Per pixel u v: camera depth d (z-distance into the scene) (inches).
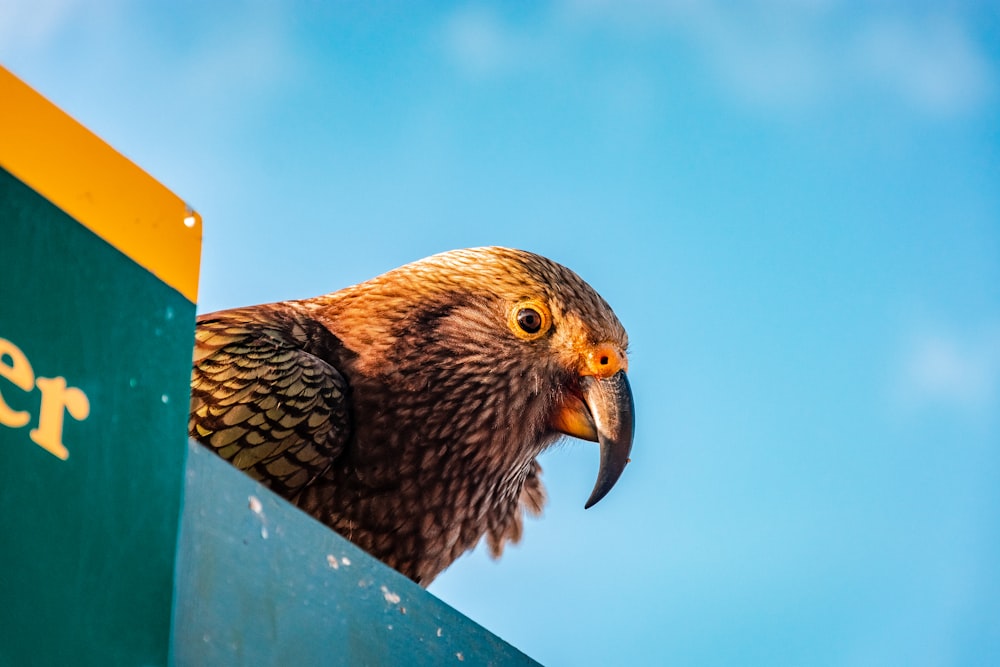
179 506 206.8
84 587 187.2
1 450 181.3
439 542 479.8
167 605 199.8
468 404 470.6
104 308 204.2
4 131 197.6
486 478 480.7
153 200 219.0
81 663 183.3
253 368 438.9
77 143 208.5
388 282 485.7
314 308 482.0
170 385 211.5
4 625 173.8
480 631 290.2
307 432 438.3
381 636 260.4
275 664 232.5
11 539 178.5
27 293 192.9
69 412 193.3
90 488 192.7
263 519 243.9
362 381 459.8
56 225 200.7
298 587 245.1
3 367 185.9
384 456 457.1
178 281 219.1
